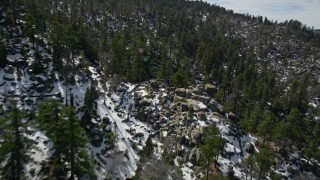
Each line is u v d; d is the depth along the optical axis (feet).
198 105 237.25
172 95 250.16
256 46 622.54
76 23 339.98
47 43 276.82
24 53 241.14
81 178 146.00
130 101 242.78
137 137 204.13
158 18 571.69
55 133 120.06
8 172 103.96
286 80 449.89
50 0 495.41
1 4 313.94
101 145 186.50
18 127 101.14
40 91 218.38
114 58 283.18
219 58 401.90
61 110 122.93
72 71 253.24
